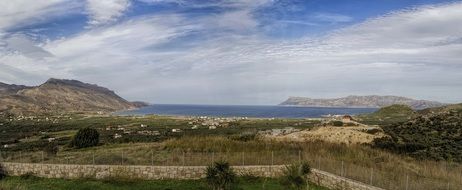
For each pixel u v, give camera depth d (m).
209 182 30.61
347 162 33.31
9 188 30.12
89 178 34.09
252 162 35.75
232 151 40.62
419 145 49.16
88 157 38.56
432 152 46.66
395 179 27.25
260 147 42.16
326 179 30.39
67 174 34.62
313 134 48.81
